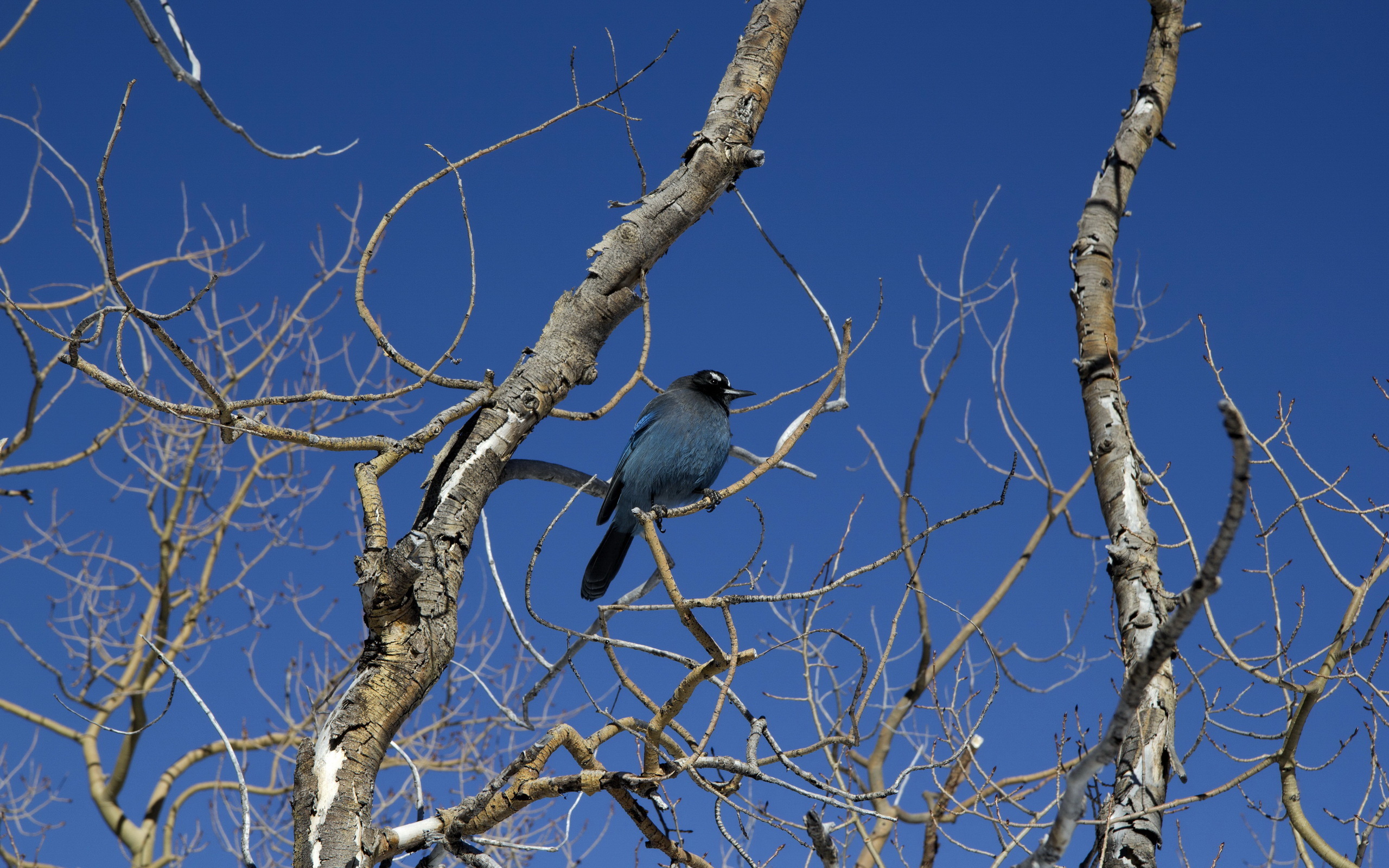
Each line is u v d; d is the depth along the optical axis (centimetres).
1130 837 711
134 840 2123
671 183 1130
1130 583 823
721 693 762
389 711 783
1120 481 883
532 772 824
